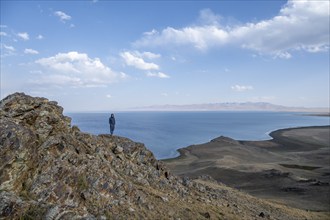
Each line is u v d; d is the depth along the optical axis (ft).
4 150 59.41
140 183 93.20
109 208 66.13
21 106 74.38
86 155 78.59
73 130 89.66
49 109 81.20
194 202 95.25
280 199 193.77
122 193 73.82
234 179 265.95
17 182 59.36
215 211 91.91
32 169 63.31
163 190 97.19
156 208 76.28
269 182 245.65
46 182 62.13
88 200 65.05
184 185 115.75
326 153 425.28
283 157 409.90
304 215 135.54
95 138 97.91
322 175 277.44
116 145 104.01
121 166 96.53
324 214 152.15
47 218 54.13
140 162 108.58
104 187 71.26
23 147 62.18
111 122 117.08
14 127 63.72
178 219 74.59
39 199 58.95
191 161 373.61
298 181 241.35
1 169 57.67
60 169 66.08
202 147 491.31
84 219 57.47
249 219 95.20
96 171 73.77
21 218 52.80
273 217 110.83
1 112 70.90
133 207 71.20
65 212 56.90
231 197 126.82
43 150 68.03
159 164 115.44
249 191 224.94
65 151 72.23
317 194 204.03
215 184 180.86
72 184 65.98
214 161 344.08
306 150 472.44
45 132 73.56
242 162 362.33
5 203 53.47
